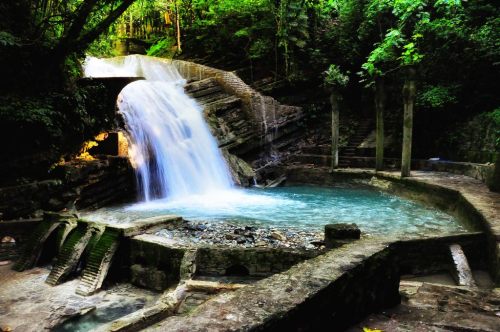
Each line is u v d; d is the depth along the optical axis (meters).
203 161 16.78
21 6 12.88
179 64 22.42
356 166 18.73
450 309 4.13
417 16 17.23
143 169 14.62
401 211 11.90
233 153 18.42
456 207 10.91
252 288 3.00
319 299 2.97
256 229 9.38
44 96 12.66
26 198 11.10
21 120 11.41
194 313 2.55
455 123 16.89
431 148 17.94
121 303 7.31
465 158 15.66
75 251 8.48
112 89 14.46
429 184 12.76
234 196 15.15
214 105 18.73
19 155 11.77
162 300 6.38
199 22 25.42
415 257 7.62
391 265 4.15
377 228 9.61
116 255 8.38
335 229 6.77
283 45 22.81
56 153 12.74
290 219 10.88
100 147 14.61
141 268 8.07
